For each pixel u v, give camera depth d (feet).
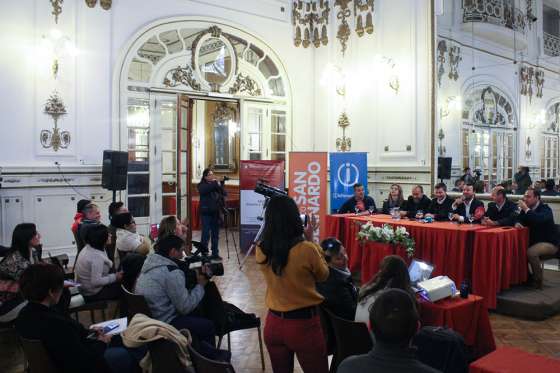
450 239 16.21
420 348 7.89
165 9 26.61
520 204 17.29
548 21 22.61
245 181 25.57
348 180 24.25
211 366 6.88
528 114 23.36
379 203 28.81
